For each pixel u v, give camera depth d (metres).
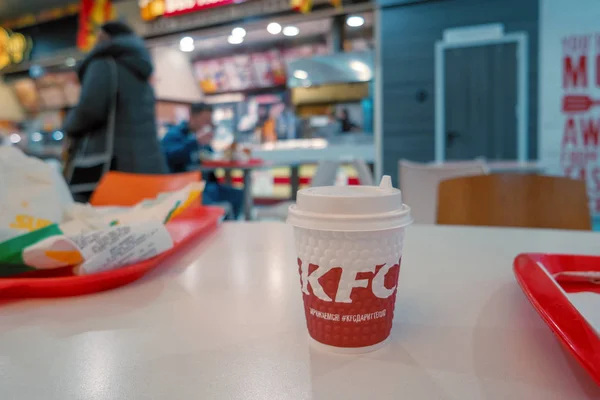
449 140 5.43
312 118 6.39
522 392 0.36
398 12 5.48
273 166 4.26
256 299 0.60
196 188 0.92
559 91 5.02
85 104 2.50
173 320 0.53
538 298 0.49
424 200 2.17
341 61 5.73
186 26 6.13
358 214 0.40
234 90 7.12
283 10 5.66
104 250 0.63
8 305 0.59
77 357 0.43
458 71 5.34
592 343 0.37
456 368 0.40
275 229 1.09
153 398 0.36
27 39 7.51
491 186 1.48
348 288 0.41
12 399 0.36
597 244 0.90
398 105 5.60
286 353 0.43
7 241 0.61
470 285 0.65
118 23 2.67
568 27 4.93
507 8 5.11
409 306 0.56
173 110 7.15
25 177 0.81
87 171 2.60
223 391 0.37
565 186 1.43
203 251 0.88
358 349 0.43
